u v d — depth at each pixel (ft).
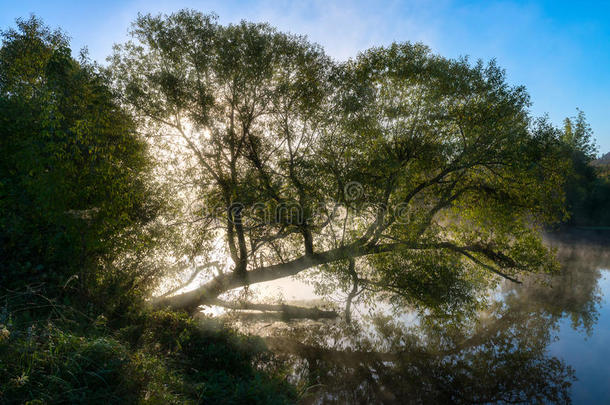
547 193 42.04
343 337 37.83
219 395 17.81
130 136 30.50
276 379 23.08
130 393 14.46
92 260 24.70
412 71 39.93
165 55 37.01
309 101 38.73
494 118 39.29
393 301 42.60
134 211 32.35
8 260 20.11
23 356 13.19
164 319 27.14
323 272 40.57
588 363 31.27
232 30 36.76
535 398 25.49
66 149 23.58
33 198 21.31
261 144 39.09
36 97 24.76
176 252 35.14
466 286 41.06
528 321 43.06
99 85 27.04
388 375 29.27
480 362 31.99
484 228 45.37
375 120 40.65
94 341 15.78
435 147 41.16
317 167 37.91
